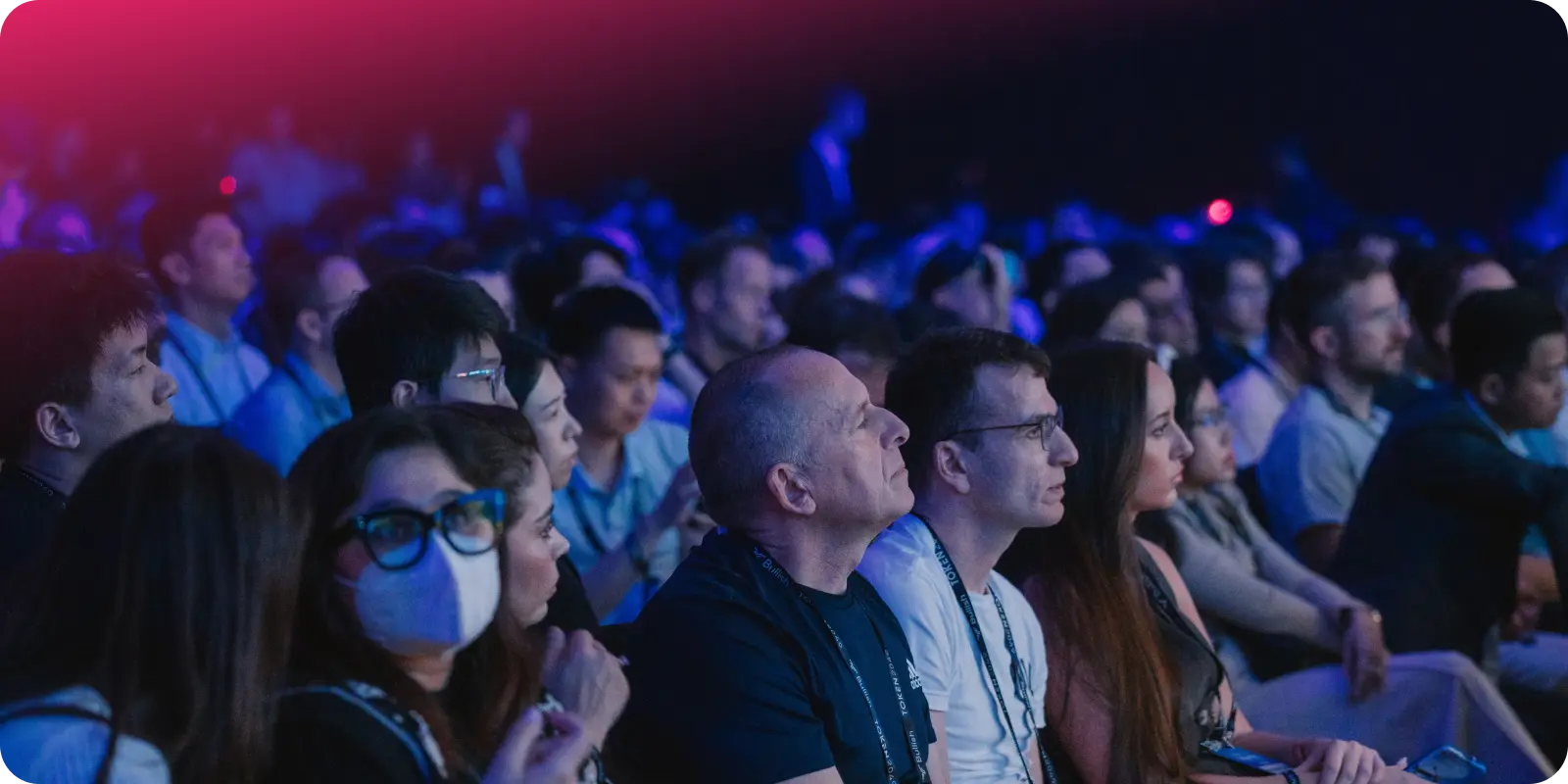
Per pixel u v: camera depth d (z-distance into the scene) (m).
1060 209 11.09
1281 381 5.08
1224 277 5.77
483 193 12.16
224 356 4.29
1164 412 2.98
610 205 13.23
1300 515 4.48
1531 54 12.15
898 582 2.57
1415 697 3.61
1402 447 4.07
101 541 1.60
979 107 14.92
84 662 1.58
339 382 3.75
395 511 1.71
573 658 1.99
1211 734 3.06
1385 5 12.84
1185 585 3.58
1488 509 3.93
